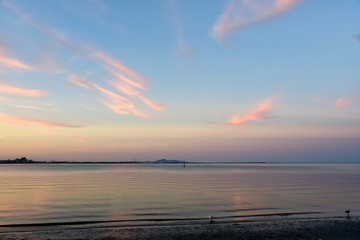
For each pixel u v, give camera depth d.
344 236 18.77
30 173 119.69
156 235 18.58
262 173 125.56
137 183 63.34
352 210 28.36
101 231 19.48
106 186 54.72
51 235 18.28
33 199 35.44
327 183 63.22
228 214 26.31
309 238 18.30
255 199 35.91
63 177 87.94
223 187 53.03
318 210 28.36
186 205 31.23
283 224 21.83
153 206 30.52
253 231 19.72
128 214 26.20
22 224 21.94
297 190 47.03
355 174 113.12
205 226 21.19
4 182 64.81
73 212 27.08
